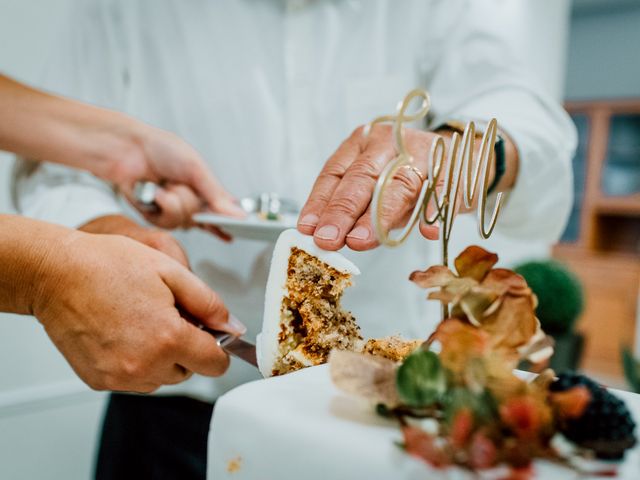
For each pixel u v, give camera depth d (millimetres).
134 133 636
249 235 541
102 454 763
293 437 264
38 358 887
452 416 239
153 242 502
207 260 738
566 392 249
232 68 734
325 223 355
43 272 381
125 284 383
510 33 655
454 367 253
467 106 630
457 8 663
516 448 233
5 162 868
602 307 1655
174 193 627
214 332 423
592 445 240
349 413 277
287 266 367
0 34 865
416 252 700
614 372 1467
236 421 281
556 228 671
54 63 829
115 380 401
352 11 698
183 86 762
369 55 692
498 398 241
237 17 729
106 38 795
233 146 745
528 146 548
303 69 717
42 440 900
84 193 669
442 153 323
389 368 274
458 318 284
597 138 2205
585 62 2264
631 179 2229
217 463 288
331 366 275
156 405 731
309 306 365
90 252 387
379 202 302
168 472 723
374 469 244
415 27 684
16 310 408
